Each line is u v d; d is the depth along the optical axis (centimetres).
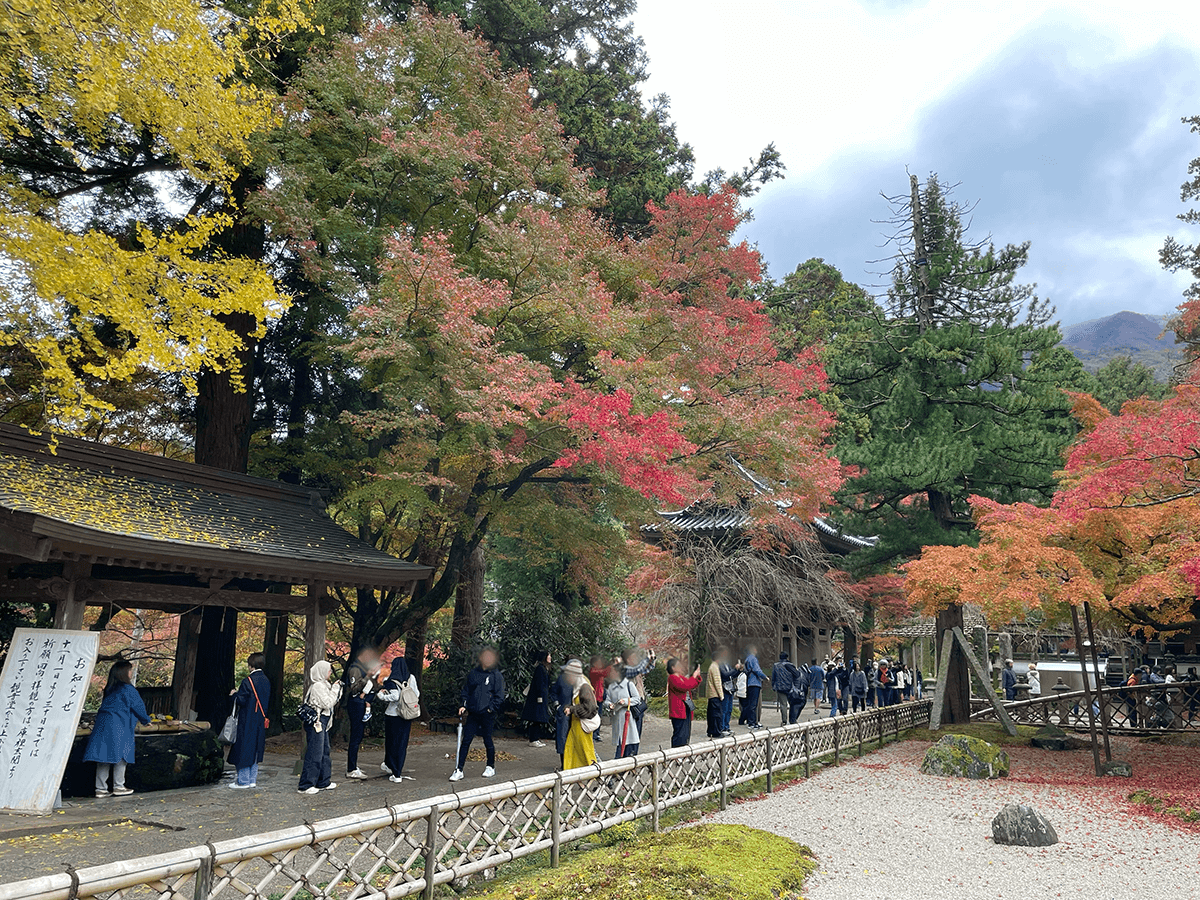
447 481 1187
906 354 2409
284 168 1247
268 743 1470
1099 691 1368
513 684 1708
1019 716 2034
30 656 862
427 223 1472
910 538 2289
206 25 858
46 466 995
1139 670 2219
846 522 2375
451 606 2269
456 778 1047
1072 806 1062
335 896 498
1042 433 2144
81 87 738
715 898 575
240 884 438
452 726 1712
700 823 866
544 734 1611
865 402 2598
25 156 1235
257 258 1550
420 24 1418
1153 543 1406
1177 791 1120
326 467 1612
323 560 1110
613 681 1177
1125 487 1143
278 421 1836
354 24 1562
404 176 1405
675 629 2266
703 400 1346
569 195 1499
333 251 1409
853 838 854
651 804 818
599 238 1497
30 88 796
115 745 884
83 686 837
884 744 1691
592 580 1930
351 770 1071
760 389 1517
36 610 1369
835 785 1177
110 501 970
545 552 1862
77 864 607
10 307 783
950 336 2269
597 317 1170
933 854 801
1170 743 1783
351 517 1658
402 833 545
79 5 711
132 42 751
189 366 821
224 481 1247
